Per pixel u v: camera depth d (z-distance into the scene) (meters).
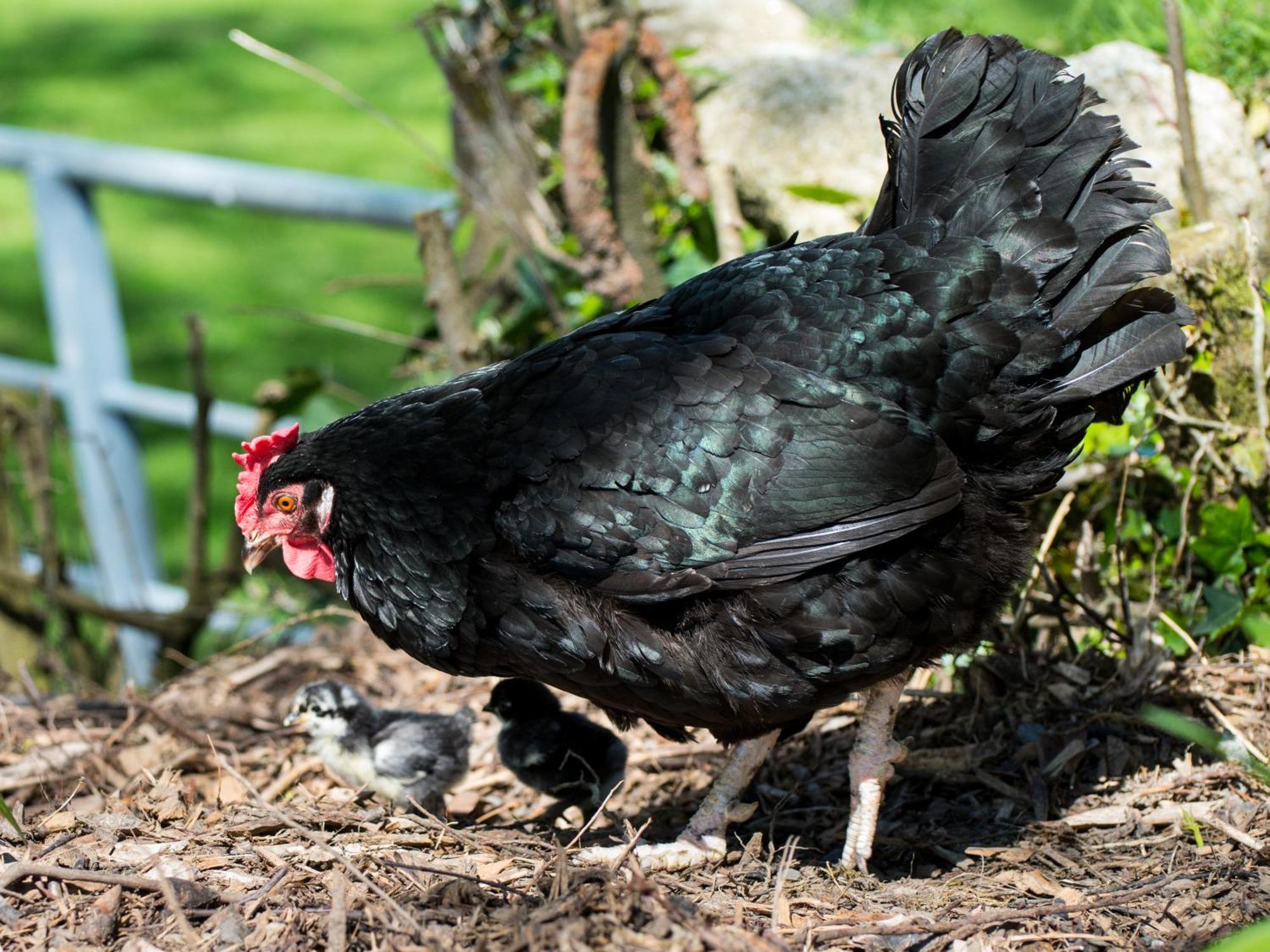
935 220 3.82
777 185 6.29
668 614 3.68
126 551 7.20
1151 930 3.46
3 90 14.41
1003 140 3.83
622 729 4.21
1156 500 5.13
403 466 3.82
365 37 15.47
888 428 3.55
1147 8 6.35
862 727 4.08
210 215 13.27
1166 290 4.22
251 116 13.48
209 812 4.27
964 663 4.84
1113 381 3.72
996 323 3.66
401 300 11.35
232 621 6.96
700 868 4.06
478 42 6.69
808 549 3.54
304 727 4.58
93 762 4.98
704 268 6.42
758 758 4.18
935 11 7.17
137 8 16.94
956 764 4.52
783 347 3.71
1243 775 4.18
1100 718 4.50
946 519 3.64
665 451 3.59
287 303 11.25
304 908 3.50
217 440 10.20
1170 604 4.90
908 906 3.69
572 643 3.71
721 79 6.63
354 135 12.81
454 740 4.60
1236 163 5.57
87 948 3.37
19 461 7.82
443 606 3.83
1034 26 7.41
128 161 6.77
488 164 6.79
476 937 3.30
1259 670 4.60
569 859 3.75
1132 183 3.80
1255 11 6.01
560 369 3.80
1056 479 3.84
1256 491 5.00
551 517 3.64
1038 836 4.13
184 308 11.21
